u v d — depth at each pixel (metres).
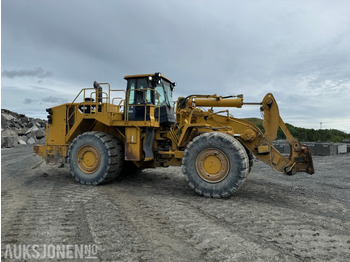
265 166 10.24
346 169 9.03
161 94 6.89
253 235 3.30
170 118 7.11
